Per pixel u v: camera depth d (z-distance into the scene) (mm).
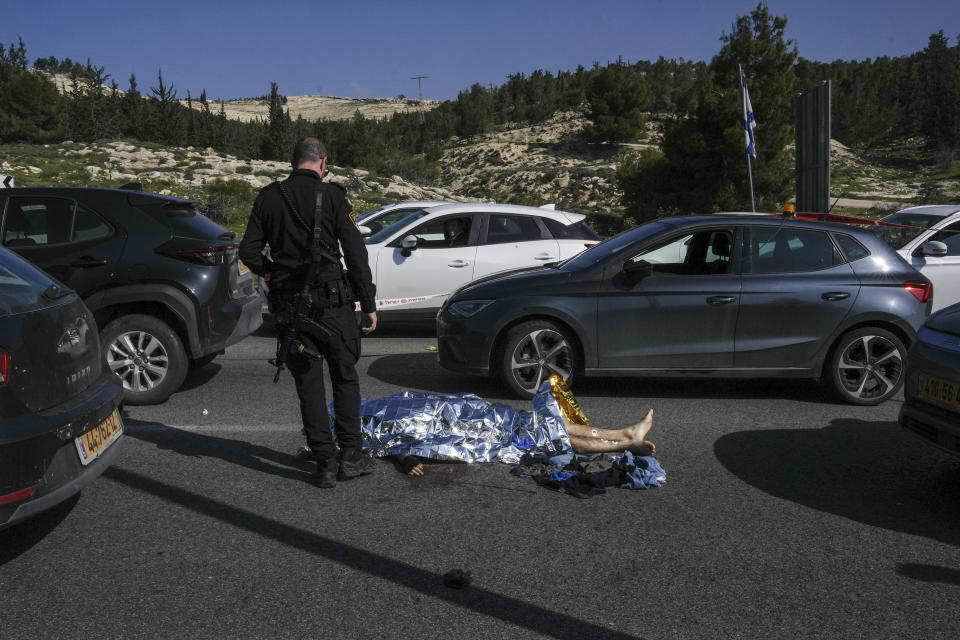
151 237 6012
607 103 112125
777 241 6391
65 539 3619
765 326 6238
